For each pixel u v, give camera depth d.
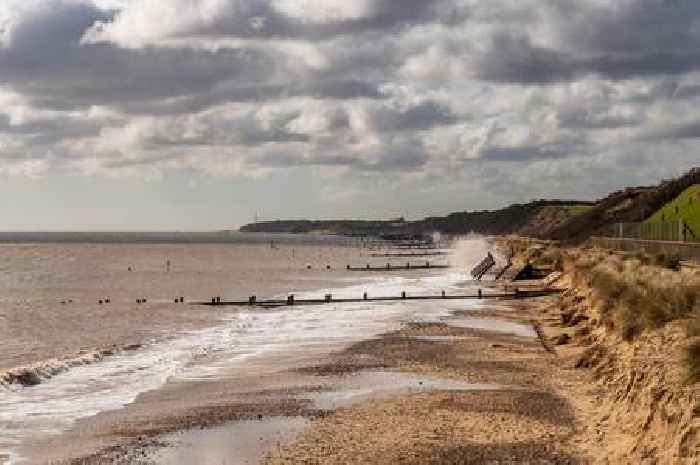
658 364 20.77
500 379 31.41
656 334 23.86
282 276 123.56
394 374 33.28
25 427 24.98
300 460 20.77
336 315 60.72
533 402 26.84
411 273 127.62
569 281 72.94
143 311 68.00
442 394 28.69
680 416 17.39
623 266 46.12
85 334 52.53
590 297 46.56
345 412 26.20
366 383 31.39
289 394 29.52
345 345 42.62
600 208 149.75
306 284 103.50
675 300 25.75
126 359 38.94
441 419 24.75
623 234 94.62
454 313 59.72
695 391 17.47
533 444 21.56
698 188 96.75
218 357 39.34
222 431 24.12
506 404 26.66
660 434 18.02
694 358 18.44
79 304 76.38
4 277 122.19
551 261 102.12
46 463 21.16
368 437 22.89
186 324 57.28
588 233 135.75
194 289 95.94
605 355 31.56
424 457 20.69
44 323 59.94
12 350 45.50
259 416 25.94
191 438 23.36
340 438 22.88
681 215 82.81
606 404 24.08
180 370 35.47
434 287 91.56
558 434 22.52
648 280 33.16
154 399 29.14
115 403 28.52
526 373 32.56
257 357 39.06
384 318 57.22
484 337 44.75
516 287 83.62
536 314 57.81
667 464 16.75
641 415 19.91
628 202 140.75
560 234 164.12
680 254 49.88
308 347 42.22
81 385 31.98
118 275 128.00
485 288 88.00
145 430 24.42
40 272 137.00
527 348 39.72
